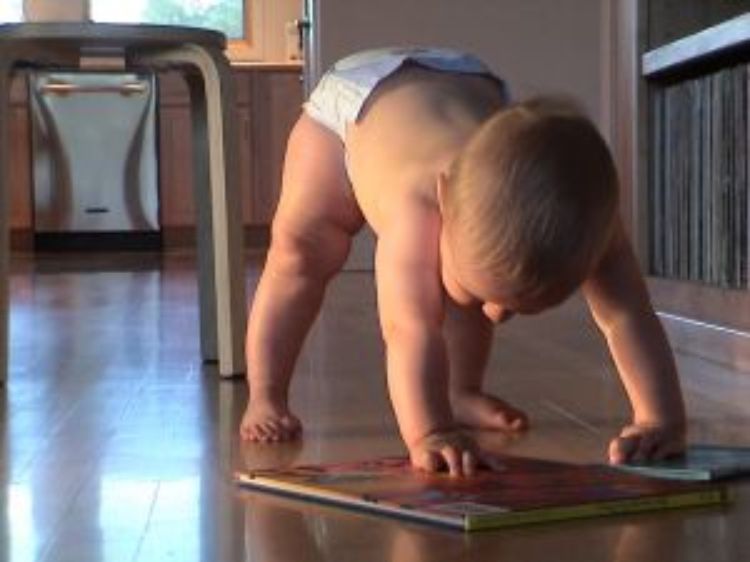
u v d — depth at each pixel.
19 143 6.63
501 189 1.00
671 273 2.48
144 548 0.96
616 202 1.04
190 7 7.31
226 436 1.43
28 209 6.66
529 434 1.42
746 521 1.01
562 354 2.09
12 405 1.66
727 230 2.20
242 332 1.91
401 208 1.21
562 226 1.00
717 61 2.33
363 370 1.94
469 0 4.37
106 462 1.28
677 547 0.94
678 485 1.08
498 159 1.01
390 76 1.37
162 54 2.00
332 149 1.43
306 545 0.96
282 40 7.31
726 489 1.08
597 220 1.02
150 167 6.68
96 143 6.62
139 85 6.60
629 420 1.50
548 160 1.00
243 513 1.06
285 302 1.47
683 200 2.41
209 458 1.30
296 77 6.78
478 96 1.36
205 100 2.05
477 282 1.05
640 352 1.23
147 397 1.72
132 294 3.66
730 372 1.92
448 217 1.06
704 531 0.98
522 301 1.04
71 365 2.07
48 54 1.98
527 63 4.37
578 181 1.00
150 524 1.03
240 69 6.73
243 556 0.94
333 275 1.50
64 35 1.86
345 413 1.56
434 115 1.31
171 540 0.98
